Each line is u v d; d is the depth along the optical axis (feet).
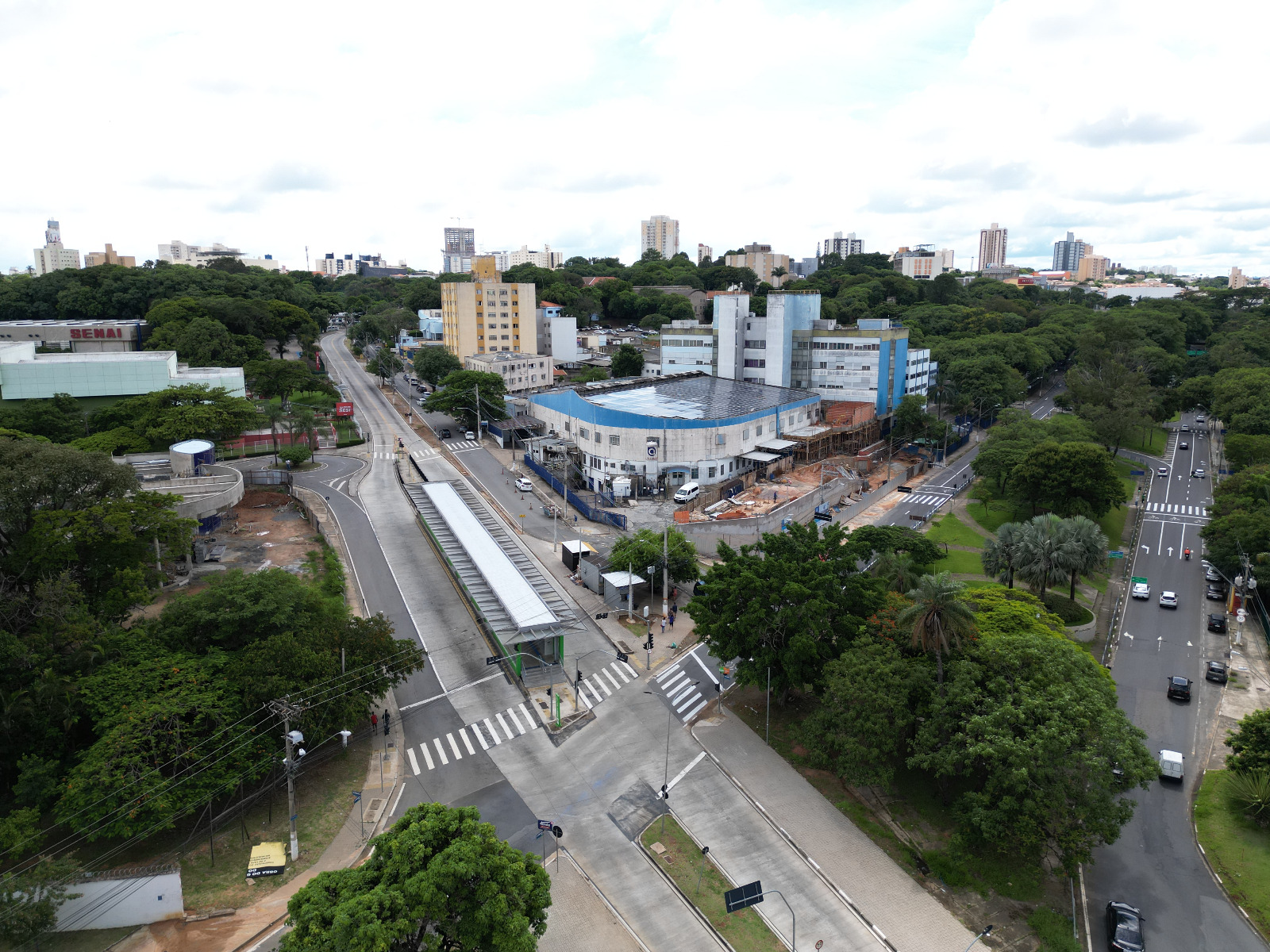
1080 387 474.49
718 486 345.31
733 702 192.13
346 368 622.54
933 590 150.51
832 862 141.38
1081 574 238.07
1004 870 139.23
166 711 139.44
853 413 434.30
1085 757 128.26
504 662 206.18
